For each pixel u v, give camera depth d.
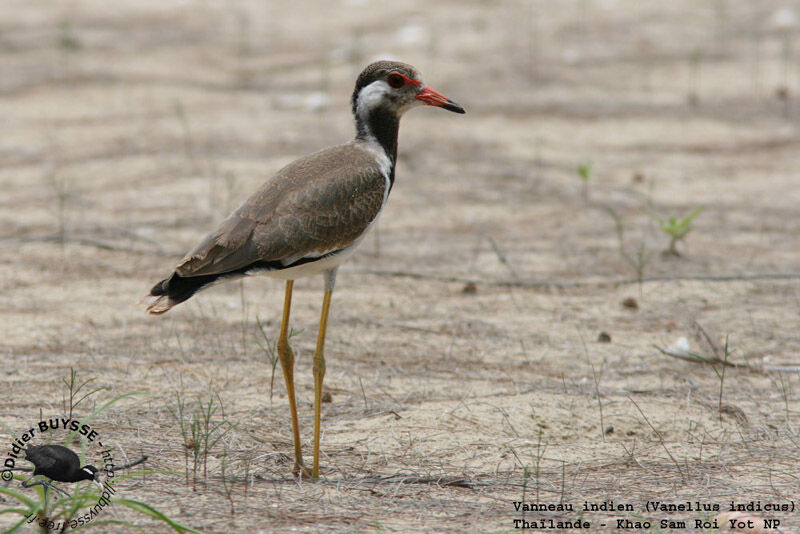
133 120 37.97
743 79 44.16
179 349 19.55
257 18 56.97
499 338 20.89
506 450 15.69
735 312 22.53
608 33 52.47
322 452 15.48
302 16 57.31
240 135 35.97
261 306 22.55
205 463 14.16
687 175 33.25
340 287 23.98
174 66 46.38
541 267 25.48
